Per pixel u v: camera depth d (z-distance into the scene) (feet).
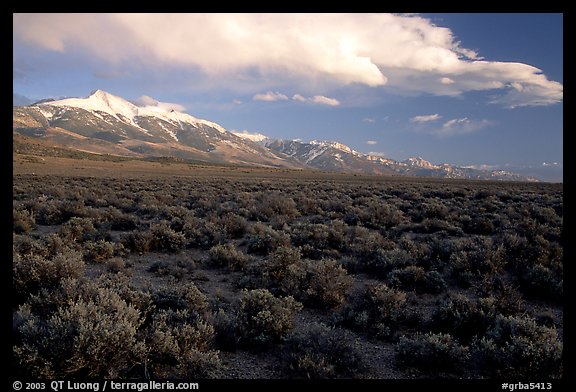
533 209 82.38
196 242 55.88
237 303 30.71
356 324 28.99
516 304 32.01
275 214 80.28
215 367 21.61
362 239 54.19
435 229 68.28
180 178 225.56
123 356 20.24
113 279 33.30
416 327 29.76
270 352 25.00
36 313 24.39
